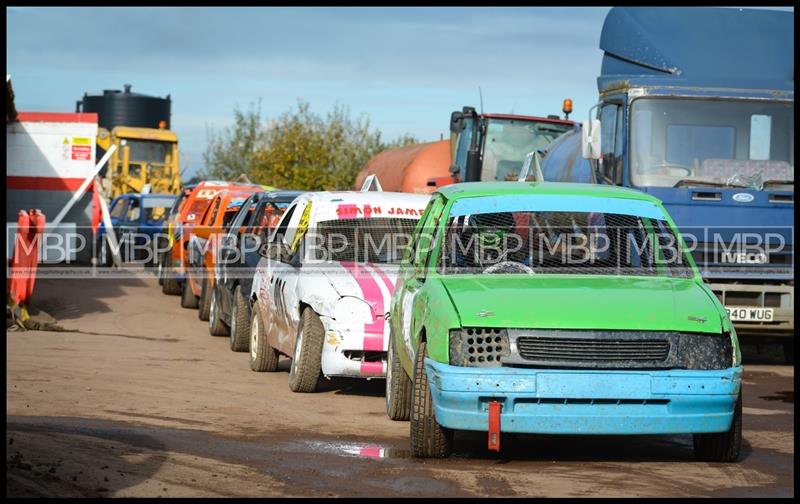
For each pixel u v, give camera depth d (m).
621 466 8.77
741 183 15.57
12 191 29.56
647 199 10.48
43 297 24.14
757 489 7.97
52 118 29.66
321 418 11.17
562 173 18.23
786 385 14.44
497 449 8.23
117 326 20.14
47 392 12.47
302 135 45.47
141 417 11.01
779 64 16.27
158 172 45.75
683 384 8.32
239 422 10.84
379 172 31.72
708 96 15.77
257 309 15.02
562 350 8.39
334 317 12.30
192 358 16.11
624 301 8.73
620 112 15.98
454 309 8.61
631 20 17.00
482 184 10.81
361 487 7.84
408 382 10.75
